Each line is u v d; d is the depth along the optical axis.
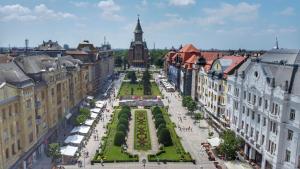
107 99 153.62
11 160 60.47
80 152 79.69
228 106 87.94
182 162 74.50
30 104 70.06
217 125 98.88
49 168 70.31
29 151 68.94
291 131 56.91
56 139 90.94
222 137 78.50
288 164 57.47
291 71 60.12
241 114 78.69
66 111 103.19
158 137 88.81
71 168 69.81
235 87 82.12
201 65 129.75
